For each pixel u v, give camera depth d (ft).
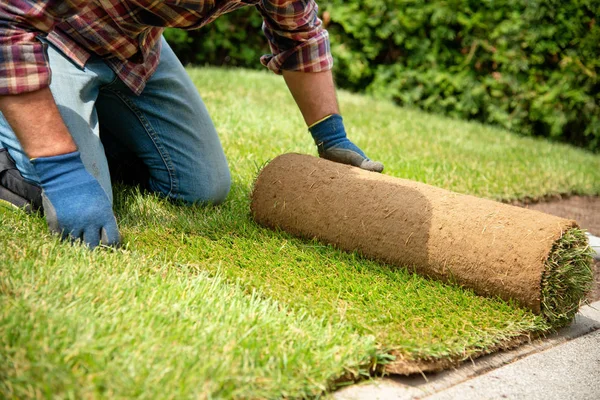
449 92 20.36
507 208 7.04
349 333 5.73
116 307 5.47
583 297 6.88
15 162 7.56
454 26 20.44
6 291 5.40
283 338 5.44
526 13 18.60
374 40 21.38
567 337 6.68
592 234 10.25
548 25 18.48
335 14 20.98
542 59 18.84
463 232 6.89
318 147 8.54
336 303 6.31
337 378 5.20
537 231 6.61
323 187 7.76
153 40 7.60
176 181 8.63
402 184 7.56
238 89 16.92
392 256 7.28
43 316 5.06
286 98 16.84
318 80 8.20
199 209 8.64
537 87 19.04
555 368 5.97
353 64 21.38
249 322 5.56
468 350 5.89
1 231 6.72
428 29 20.84
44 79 6.21
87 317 5.17
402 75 21.13
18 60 6.04
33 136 6.41
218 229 7.88
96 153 7.41
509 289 6.63
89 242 6.66
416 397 5.24
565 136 19.61
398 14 20.44
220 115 13.57
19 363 4.50
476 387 5.52
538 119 19.45
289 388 4.87
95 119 7.62
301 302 6.25
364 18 20.92
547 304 6.53
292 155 8.32
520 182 12.09
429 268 7.07
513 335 6.27
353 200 7.53
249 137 12.29
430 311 6.39
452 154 13.69
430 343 5.75
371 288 6.73
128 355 4.82
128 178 9.27
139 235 7.45
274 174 8.13
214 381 4.68
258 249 7.47
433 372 5.65
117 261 6.39
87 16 7.02
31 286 5.52
